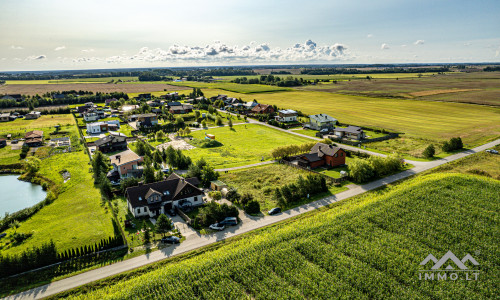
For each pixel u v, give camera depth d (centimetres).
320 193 6956
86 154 10481
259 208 6206
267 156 9869
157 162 9406
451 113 15750
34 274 4462
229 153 10262
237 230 5506
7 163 9681
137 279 4219
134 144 11781
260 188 7356
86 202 6800
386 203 5906
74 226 5775
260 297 3797
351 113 16462
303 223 5497
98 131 13825
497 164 8375
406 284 4003
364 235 4944
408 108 17438
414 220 5344
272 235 5072
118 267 4594
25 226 5853
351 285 3978
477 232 4953
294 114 15338
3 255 4881
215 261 4431
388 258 4400
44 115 18000
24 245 5178
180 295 3875
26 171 9069
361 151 9875
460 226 5112
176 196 6341
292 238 4966
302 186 6800
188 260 4619
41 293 4088
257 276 4162
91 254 4881
